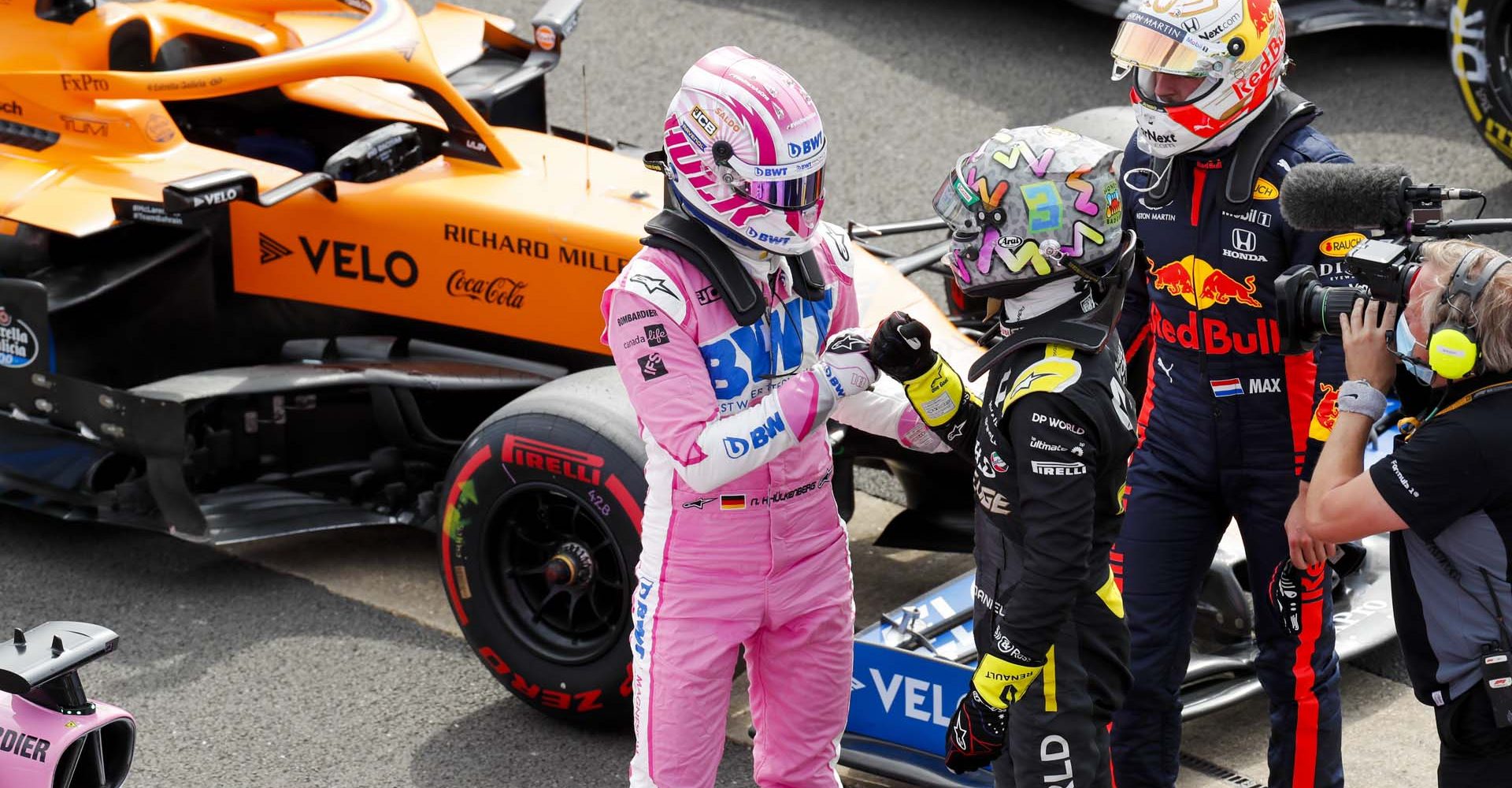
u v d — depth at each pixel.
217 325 19.03
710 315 10.62
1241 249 12.42
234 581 18.69
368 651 17.20
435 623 17.80
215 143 21.12
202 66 20.17
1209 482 12.91
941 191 10.14
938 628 14.96
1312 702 13.01
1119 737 13.02
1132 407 10.24
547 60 21.89
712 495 10.91
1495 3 25.47
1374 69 31.91
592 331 17.39
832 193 28.12
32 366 18.23
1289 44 33.31
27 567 18.91
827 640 11.55
